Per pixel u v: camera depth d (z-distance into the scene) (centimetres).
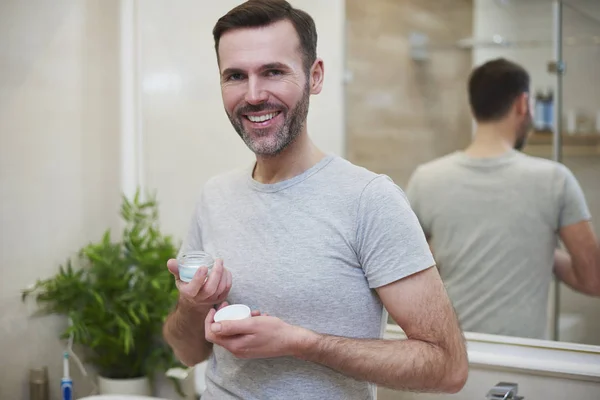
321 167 113
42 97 188
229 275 109
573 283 166
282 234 111
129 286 201
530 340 168
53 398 196
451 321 104
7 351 183
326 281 106
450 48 259
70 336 194
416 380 100
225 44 110
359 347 101
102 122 206
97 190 206
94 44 202
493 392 146
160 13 207
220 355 119
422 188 190
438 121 241
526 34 238
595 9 187
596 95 186
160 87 210
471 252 179
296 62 109
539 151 181
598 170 172
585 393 153
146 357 204
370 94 233
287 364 109
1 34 177
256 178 120
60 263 196
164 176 212
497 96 186
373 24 236
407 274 102
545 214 173
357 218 106
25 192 185
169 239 205
